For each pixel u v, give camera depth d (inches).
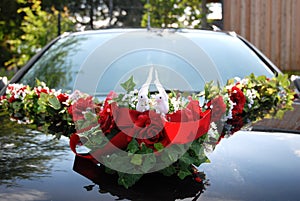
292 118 78.6
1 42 348.8
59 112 72.8
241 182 52.1
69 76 96.3
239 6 296.4
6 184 52.1
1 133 69.9
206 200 48.6
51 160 58.2
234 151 60.8
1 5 345.4
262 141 65.7
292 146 64.1
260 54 111.4
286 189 51.2
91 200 48.5
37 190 50.8
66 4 382.9
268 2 293.9
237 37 118.3
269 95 87.4
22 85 89.7
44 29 339.0
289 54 295.3
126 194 49.3
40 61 107.5
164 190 49.9
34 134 68.9
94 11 405.4
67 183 51.8
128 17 415.8
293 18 293.3
